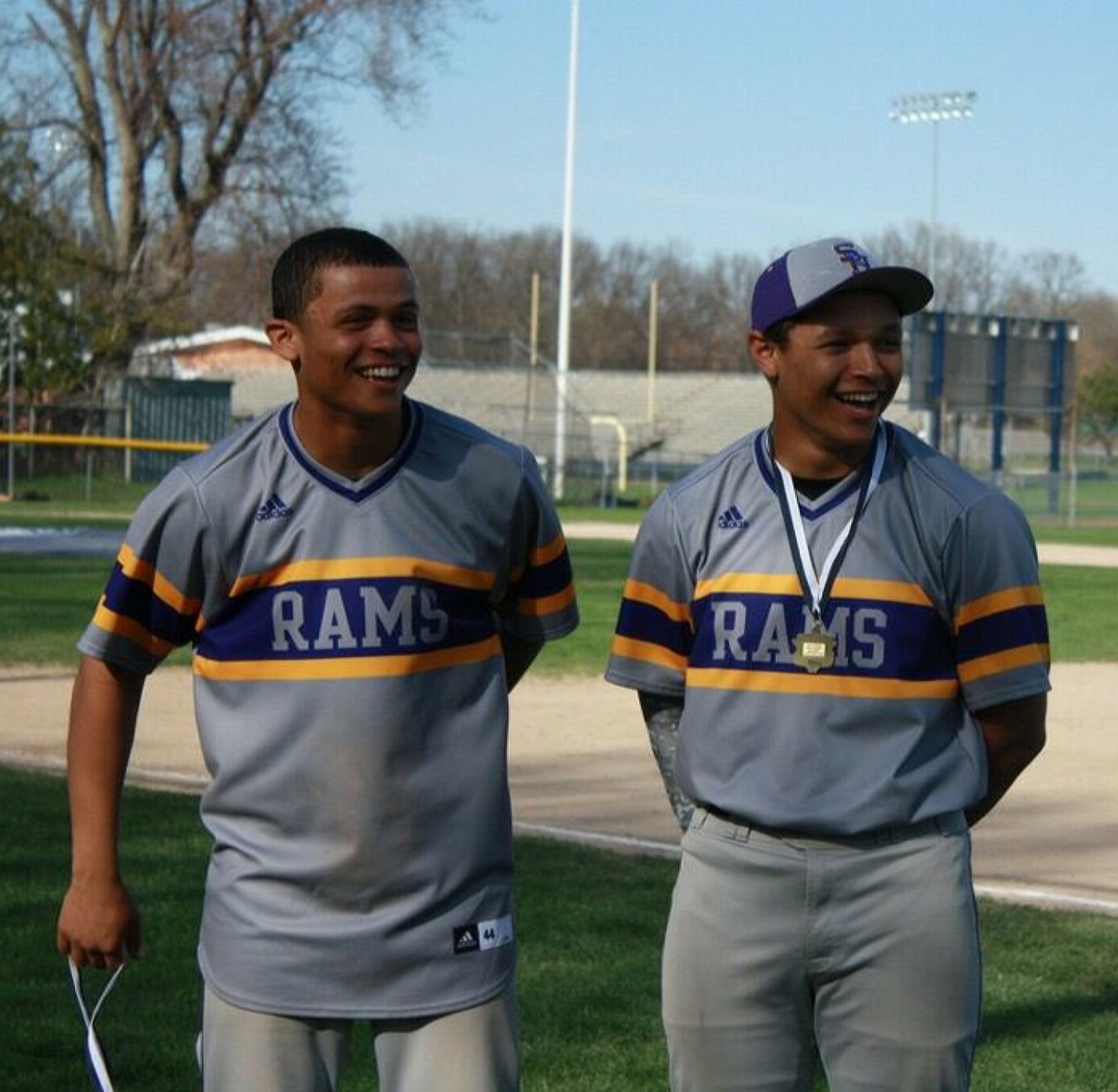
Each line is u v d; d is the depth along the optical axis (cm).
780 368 392
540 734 1317
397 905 378
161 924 720
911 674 389
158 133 4819
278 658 378
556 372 5950
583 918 745
